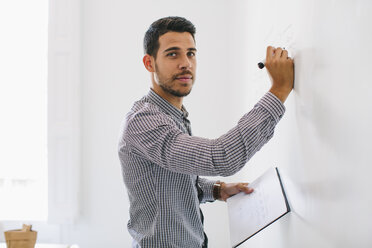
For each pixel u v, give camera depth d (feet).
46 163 10.63
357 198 2.24
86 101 10.55
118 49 10.60
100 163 10.52
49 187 10.29
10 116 10.57
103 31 10.60
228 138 3.23
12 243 6.14
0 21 10.57
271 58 3.52
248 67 7.01
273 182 4.01
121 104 10.57
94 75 10.56
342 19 2.42
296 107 3.58
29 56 10.62
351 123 2.30
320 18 2.85
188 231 4.21
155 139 3.59
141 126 3.73
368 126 2.06
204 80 10.56
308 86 3.15
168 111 4.34
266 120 3.27
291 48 3.73
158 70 4.16
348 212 2.38
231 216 4.38
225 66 10.53
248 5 7.00
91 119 10.53
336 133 2.55
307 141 3.23
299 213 3.52
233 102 9.41
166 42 4.06
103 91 10.56
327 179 2.75
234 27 9.20
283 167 4.16
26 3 10.61
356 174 2.24
